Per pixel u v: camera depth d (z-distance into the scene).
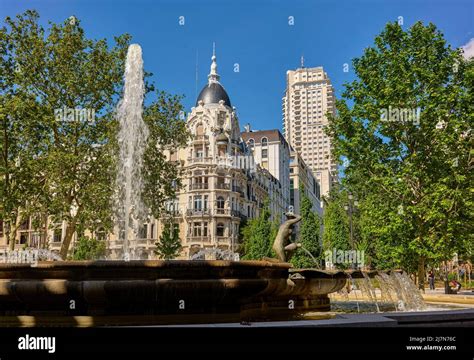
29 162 25.44
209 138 65.25
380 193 25.83
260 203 79.81
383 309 14.66
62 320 8.76
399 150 25.20
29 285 8.59
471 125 24.00
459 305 15.73
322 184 167.88
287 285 10.91
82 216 27.69
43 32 26.88
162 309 8.95
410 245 23.75
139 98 25.61
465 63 24.98
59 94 26.62
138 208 29.95
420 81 24.83
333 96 180.50
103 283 8.50
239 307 9.41
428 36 25.34
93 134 27.38
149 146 30.03
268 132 99.38
